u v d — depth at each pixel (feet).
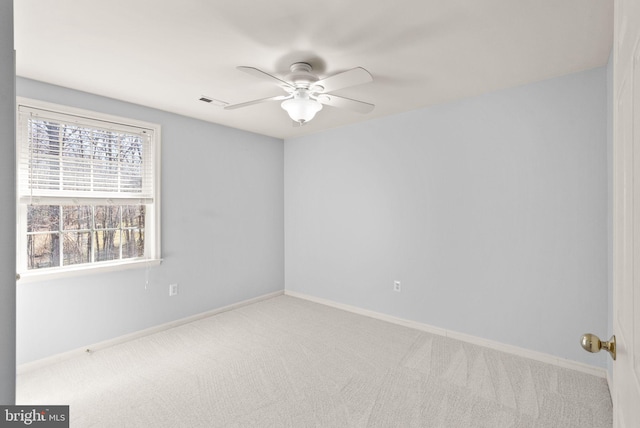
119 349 9.50
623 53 2.58
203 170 12.07
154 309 10.76
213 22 5.90
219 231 12.65
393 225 11.60
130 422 6.31
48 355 8.59
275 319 11.99
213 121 12.16
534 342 8.79
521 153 8.87
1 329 2.25
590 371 7.98
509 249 9.13
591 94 7.84
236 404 6.89
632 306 2.33
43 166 8.57
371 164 12.16
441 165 10.39
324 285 13.83
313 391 7.38
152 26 6.01
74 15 5.65
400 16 5.73
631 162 2.33
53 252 8.89
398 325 11.40
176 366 8.51
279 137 14.87
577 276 8.11
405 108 10.83
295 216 14.87
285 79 7.64
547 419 6.39
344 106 8.38
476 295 9.75
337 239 13.32
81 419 6.38
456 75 8.20
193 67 7.68
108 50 6.88
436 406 6.82
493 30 6.16
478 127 9.61
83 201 9.18
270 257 14.70
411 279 11.18
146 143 10.59
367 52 7.01
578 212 8.07
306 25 6.00
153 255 10.71
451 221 10.21
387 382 7.75
